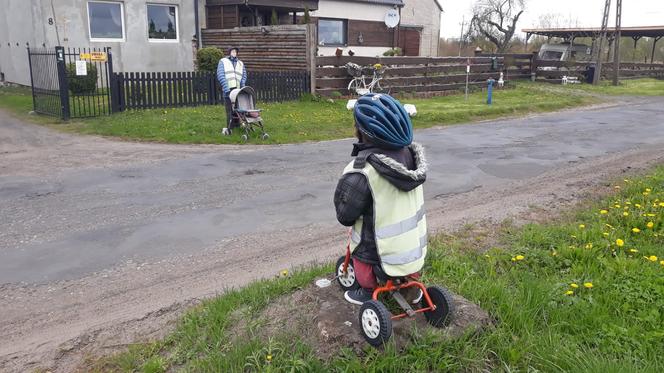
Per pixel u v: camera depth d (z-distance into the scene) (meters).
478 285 4.25
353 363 3.18
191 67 21.19
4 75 22.12
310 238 6.06
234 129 12.12
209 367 3.33
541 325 3.78
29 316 4.36
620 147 11.66
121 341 3.95
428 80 21.27
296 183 8.35
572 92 23.97
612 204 6.89
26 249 5.68
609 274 4.56
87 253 5.59
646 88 26.77
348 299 3.75
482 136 12.97
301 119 14.17
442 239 5.80
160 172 8.90
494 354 3.42
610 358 3.34
